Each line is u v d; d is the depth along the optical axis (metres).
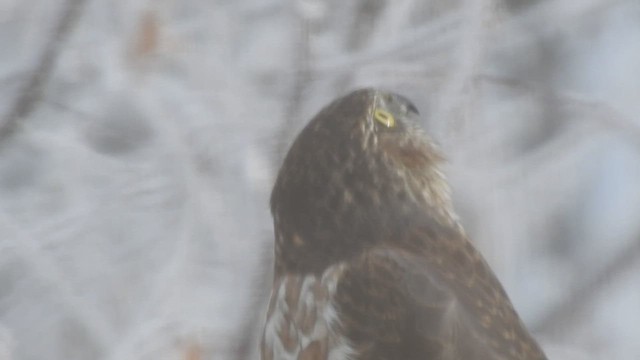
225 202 14.34
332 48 14.84
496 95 15.67
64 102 15.29
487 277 10.97
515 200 15.26
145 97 14.78
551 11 16.17
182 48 14.81
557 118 15.95
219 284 14.11
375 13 15.02
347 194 11.03
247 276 14.11
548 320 16.52
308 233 11.00
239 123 14.55
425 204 11.12
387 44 14.72
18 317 14.80
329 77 14.55
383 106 11.27
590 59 16.89
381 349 10.50
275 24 15.17
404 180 11.12
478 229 14.39
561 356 15.67
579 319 16.58
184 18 15.15
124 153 15.20
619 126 15.60
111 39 15.20
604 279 16.86
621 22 17.05
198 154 14.55
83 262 14.84
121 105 15.20
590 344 16.44
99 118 15.23
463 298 10.68
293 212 11.06
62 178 15.14
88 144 15.27
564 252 16.75
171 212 14.81
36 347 14.73
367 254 10.84
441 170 11.27
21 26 15.14
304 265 10.94
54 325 14.78
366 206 11.02
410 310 10.55
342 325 10.59
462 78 14.55
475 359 10.41
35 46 15.11
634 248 17.06
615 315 16.75
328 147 11.12
